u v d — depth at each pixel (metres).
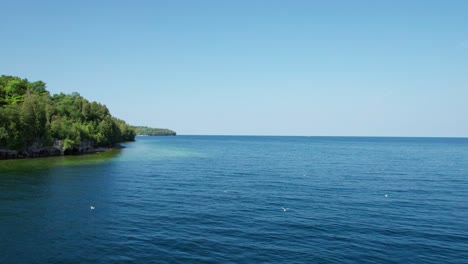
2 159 94.94
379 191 49.66
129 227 29.66
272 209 37.41
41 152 107.38
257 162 99.00
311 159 112.19
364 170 78.44
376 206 39.22
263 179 62.16
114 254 23.28
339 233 28.61
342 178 64.19
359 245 25.69
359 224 31.47
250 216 34.16
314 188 52.22
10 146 95.19
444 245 25.89
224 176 65.94
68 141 114.69
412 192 48.91
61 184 52.50
